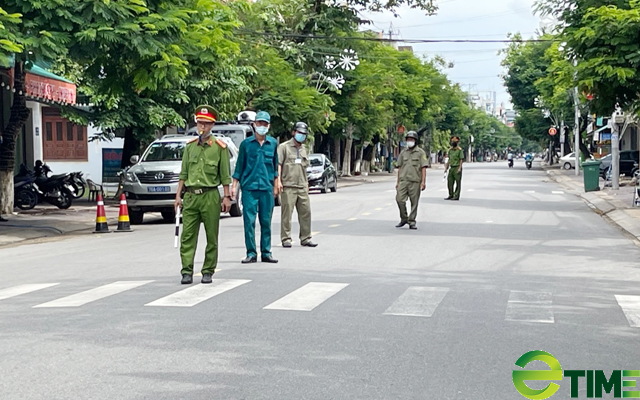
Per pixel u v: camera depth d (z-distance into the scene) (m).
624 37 19.03
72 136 41.34
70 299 9.23
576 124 50.34
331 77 40.78
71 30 16.39
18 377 6.00
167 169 20.23
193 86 27.23
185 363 6.38
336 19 37.31
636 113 22.52
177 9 17.83
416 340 7.18
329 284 10.18
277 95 35.22
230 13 21.55
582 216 21.86
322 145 57.66
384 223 19.05
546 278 10.98
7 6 15.95
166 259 12.95
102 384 5.82
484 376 6.07
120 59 18.23
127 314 8.29
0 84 24.20
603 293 9.80
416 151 17.52
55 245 15.91
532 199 29.08
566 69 20.75
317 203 27.12
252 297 9.25
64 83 23.67
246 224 12.21
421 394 5.61
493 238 16.03
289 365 6.33
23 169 25.75
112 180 31.58
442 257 13.05
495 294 9.62
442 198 28.81
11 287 10.41
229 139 22.73
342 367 6.28
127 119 25.94
